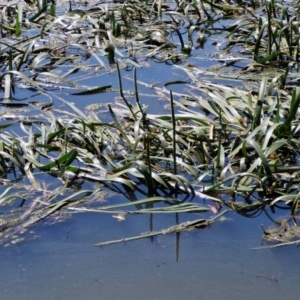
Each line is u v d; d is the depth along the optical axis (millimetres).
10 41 6105
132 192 3660
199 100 4746
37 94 5051
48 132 4215
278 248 3203
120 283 2951
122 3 7309
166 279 2982
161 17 6973
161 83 5293
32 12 6926
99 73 5496
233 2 7559
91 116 4531
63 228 3328
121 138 4180
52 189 3658
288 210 3523
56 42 6113
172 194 3639
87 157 3912
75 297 2859
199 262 3100
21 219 3371
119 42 6160
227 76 5402
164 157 3863
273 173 3768
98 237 3266
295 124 4215
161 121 4199
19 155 3902
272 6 6523
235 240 3266
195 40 6422
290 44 5789
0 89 5133
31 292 2889
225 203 3547
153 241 3250
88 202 3549
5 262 3076
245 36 6375
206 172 3715
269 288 2930
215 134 4254
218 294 2889
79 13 6633
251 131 4176
